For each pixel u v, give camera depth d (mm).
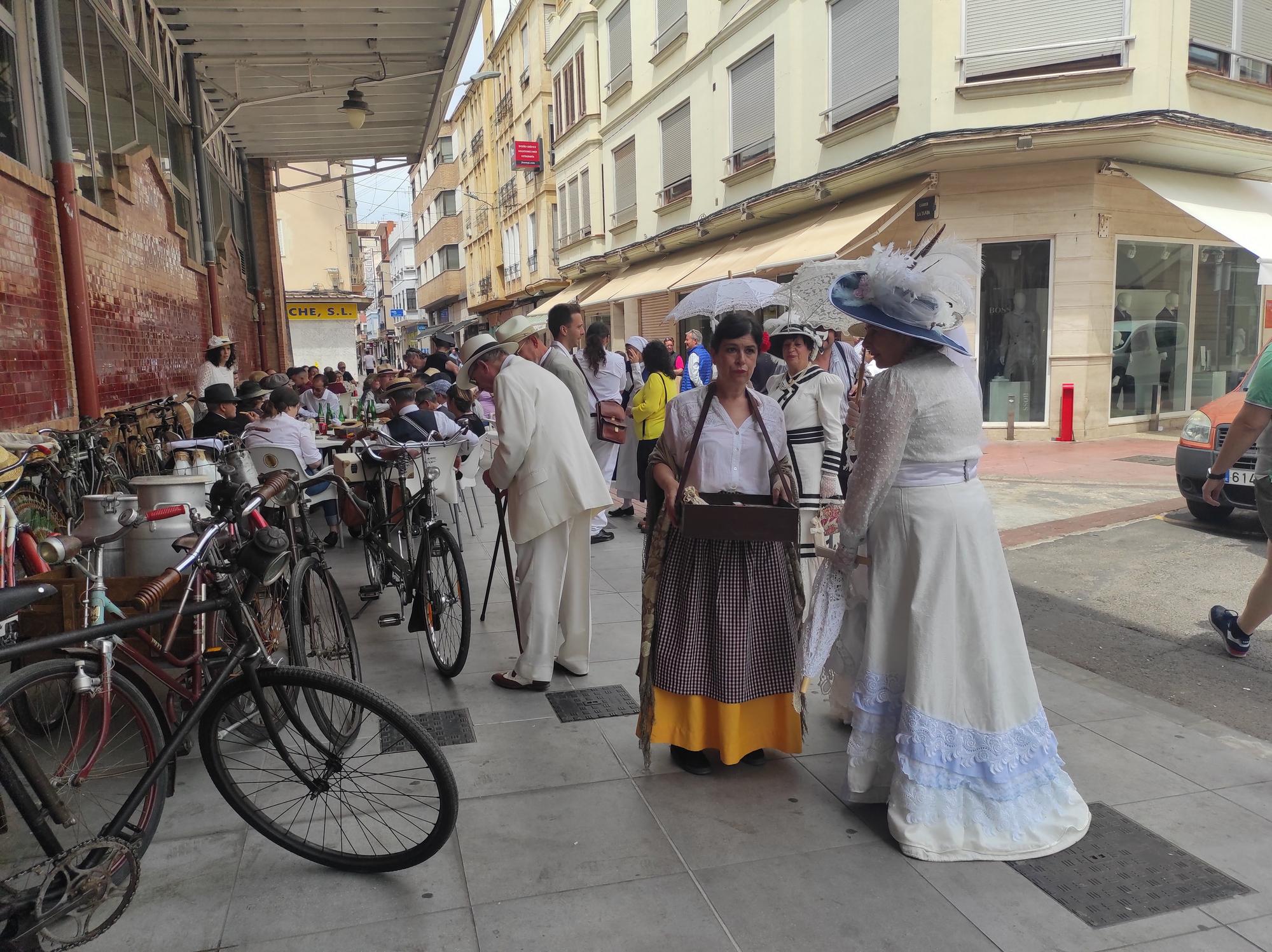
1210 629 5121
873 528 3035
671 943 2395
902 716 2898
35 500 5246
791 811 3086
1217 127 11719
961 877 2689
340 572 6496
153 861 2801
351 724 2715
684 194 19453
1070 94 11719
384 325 93688
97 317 6973
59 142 6180
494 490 4258
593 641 4887
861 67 13531
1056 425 12844
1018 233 12617
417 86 12734
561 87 27234
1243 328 14953
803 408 4227
